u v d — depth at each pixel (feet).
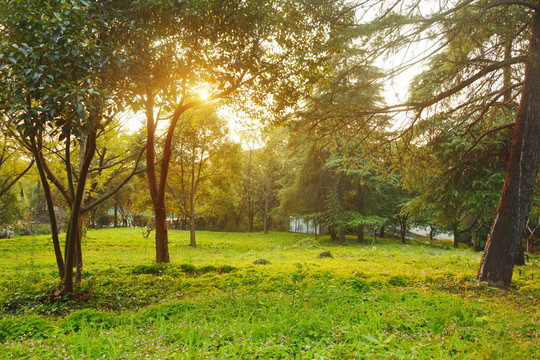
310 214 105.40
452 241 124.16
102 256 61.16
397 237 138.31
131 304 25.13
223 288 28.78
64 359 12.14
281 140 134.21
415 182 39.45
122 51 19.45
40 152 27.68
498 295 23.27
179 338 14.93
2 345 13.83
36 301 25.21
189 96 40.63
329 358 11.87
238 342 13.61
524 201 27.09
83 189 26.37
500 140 43.55
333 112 31.99
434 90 31.83
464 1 25.89
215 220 187.83
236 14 24.84
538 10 26.96
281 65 31.58
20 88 15.84
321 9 26.32
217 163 96.48
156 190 45.93
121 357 12.35
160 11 20.16
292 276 30.68
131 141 56.13
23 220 147.74
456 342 13.03
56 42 15.70
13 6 15.81
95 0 19.39
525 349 11.78
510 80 33.76
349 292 22.22
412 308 17.62
